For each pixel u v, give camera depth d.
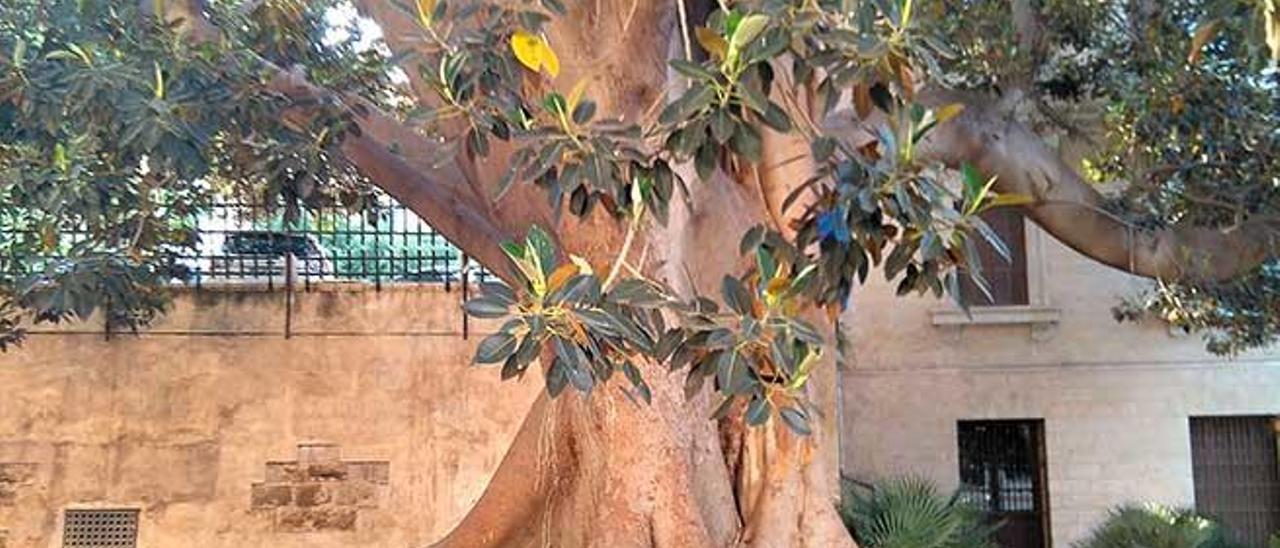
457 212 6.52
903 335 14.14
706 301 3.43
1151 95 8.98
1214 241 9.41
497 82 3.83
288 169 6.90
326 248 11.37
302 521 10.63
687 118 3.21
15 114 6.21
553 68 3.62
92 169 6.75
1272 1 3.18
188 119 6.23
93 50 6.03
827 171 3.56
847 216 3.29
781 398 3.26
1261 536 14.14
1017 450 14.30
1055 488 13.95
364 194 8.60
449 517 10.76
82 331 10.69
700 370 3.30
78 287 7.96
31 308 8.64
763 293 3.27
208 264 11.00
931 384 14.05
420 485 10.80
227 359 10.83
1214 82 8.79
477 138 3.90
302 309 10.98
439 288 11.12
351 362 10.95
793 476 5.70
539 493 5.86
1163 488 13.94
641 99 4.79
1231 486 14.30
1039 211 9.12
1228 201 9.26
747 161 4.13
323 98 6.81
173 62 6.19
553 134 3.35
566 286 2.97
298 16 8.02
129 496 10.49
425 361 11.00
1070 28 9.34
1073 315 14.23
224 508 10.57
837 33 3.21
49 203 6.64
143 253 8.65
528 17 3.79
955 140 8.12
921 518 10.80
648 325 3.28
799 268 3.48
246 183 8.52
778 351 3.12
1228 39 8.13
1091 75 9.56
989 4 8.59
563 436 5.68
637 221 3.50
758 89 3.19
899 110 3.37
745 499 5.70
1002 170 8.55
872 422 13.93
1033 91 9.41
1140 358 14.17
